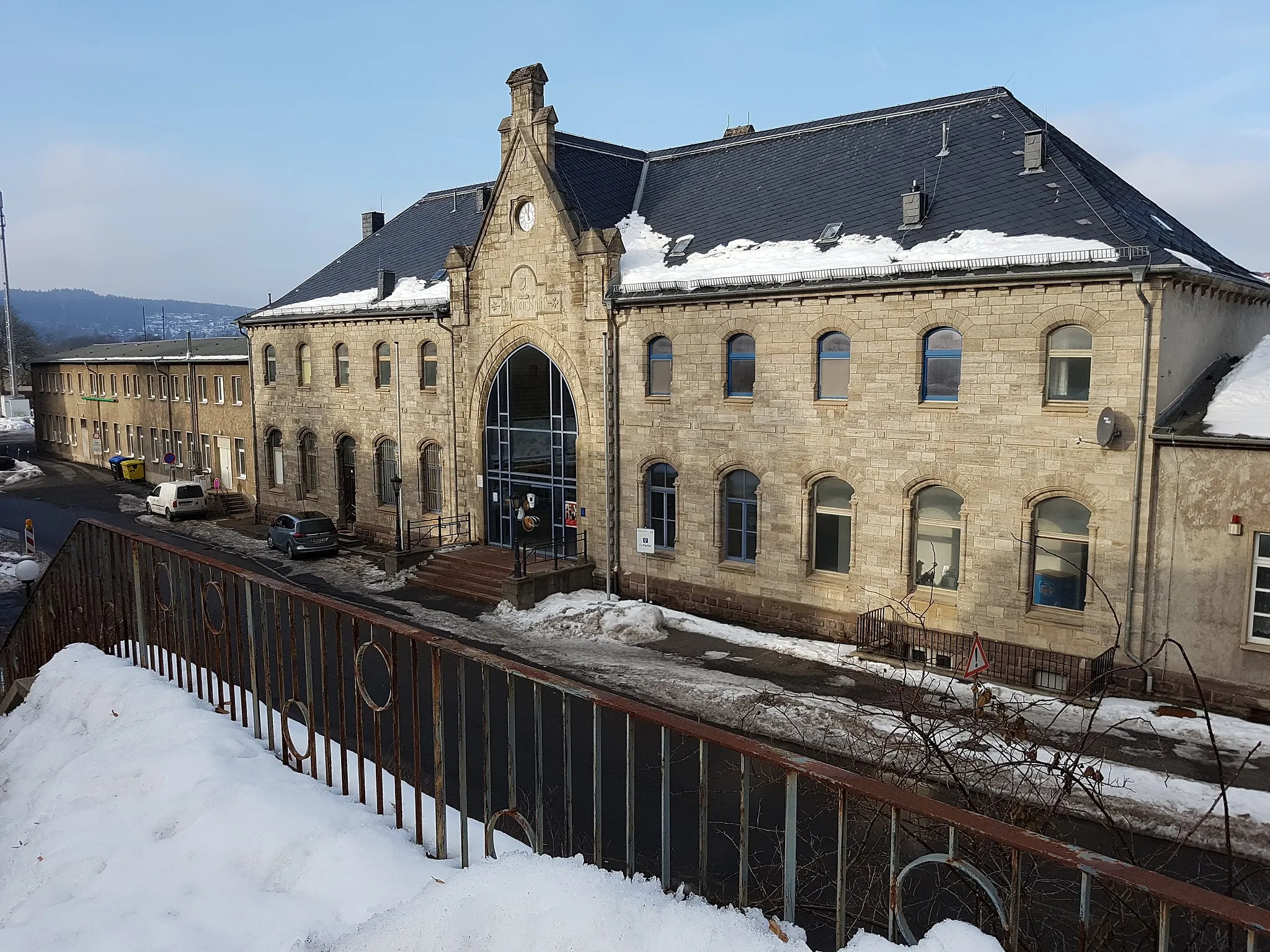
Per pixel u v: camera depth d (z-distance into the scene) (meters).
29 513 45.91
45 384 71.25
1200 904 3.02
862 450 21.34
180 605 9.10
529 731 16.38
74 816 6.71
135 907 5.31
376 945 4.41
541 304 27.72
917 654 20.58
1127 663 18.05
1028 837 3.49
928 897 9.55
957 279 19.23
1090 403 18.22
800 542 22.62
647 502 25.89
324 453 37.53
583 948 4.06
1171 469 17.59
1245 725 16.41
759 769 14.48
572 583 26.58
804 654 21.05
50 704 9.20
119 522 42.72
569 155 29.39
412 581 29.23
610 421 26.08
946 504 20.55
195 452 49.53
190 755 7.22
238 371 44.88
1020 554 19.22
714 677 19.62
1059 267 18.02
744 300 22.97
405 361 33.28
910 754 11.13
